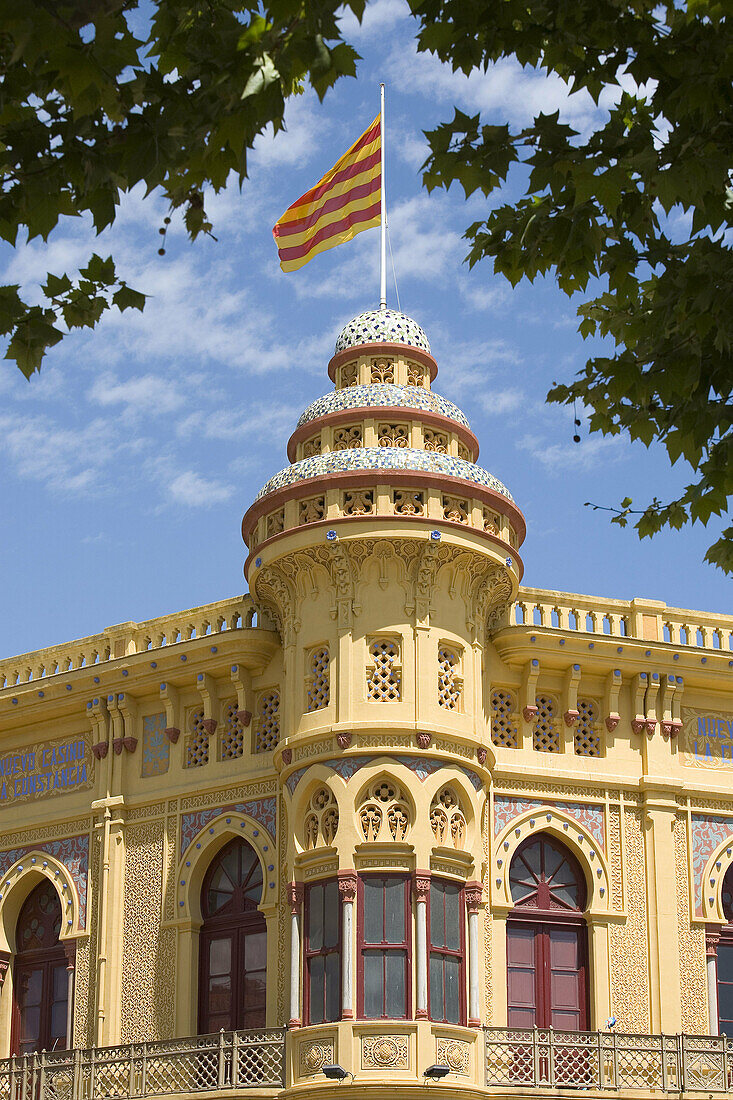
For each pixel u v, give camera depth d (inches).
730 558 689.0
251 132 538.0
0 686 1326.3
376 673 1106.1
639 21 578.9
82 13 526.9
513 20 577.9
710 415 640.4
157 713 1251.2
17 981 1264.8
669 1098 1112.2
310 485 1133.7
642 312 679.1
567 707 1206.3
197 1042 1121.4
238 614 1222.9
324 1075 1040.8
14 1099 1173.7
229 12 544.4
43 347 605.3
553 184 603.2
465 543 1125.7
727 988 1193.4
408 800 1084.5
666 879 1187.9
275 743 1185.4
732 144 590.9
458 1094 1040.2
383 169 1273.4
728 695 1258.0
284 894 1132.5
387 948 1057.5
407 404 1176.2
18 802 1299.2
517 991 1143.0
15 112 546.9
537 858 1181.1
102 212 563.5
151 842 1219.9
